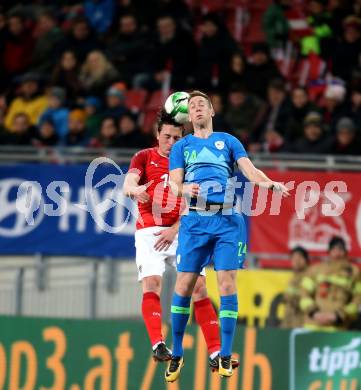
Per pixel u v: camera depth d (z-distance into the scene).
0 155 50.91
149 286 30.98
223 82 56.56
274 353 40.34
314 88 57.97
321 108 53.03
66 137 55.94
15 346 42.94
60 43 61.78
